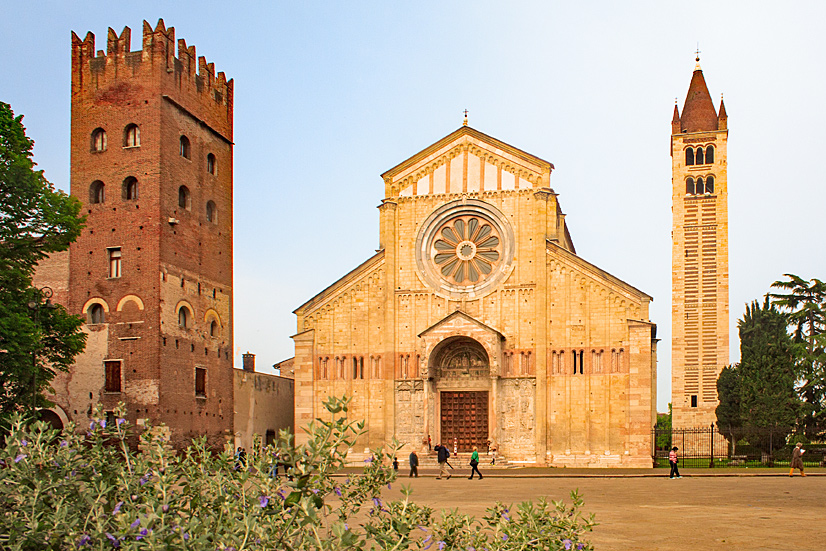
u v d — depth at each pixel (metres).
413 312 73.06
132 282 62.16
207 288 68.56
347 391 72.75
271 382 80.00
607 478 58.19
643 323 66.56
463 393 71.94
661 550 24.72
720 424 83.69
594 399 67.44
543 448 67.75
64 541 13.30
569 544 15.08
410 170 75.12
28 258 49.53
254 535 12.84
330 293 74.31
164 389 61.00
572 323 68.88
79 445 16.52
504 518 16.36
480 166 73.56
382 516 16.06
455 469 67.31
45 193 49.16
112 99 64.75
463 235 73.38
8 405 43.84
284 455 14.80
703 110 97.12
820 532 28.56
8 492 14.03
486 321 71.31
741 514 34.00
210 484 15.29
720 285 92.94
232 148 75.06
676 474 57.78
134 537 12.64
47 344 49.88
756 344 81.19
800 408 78.06
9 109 47.84
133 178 63.78
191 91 68.31
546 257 70.25
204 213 69.19
